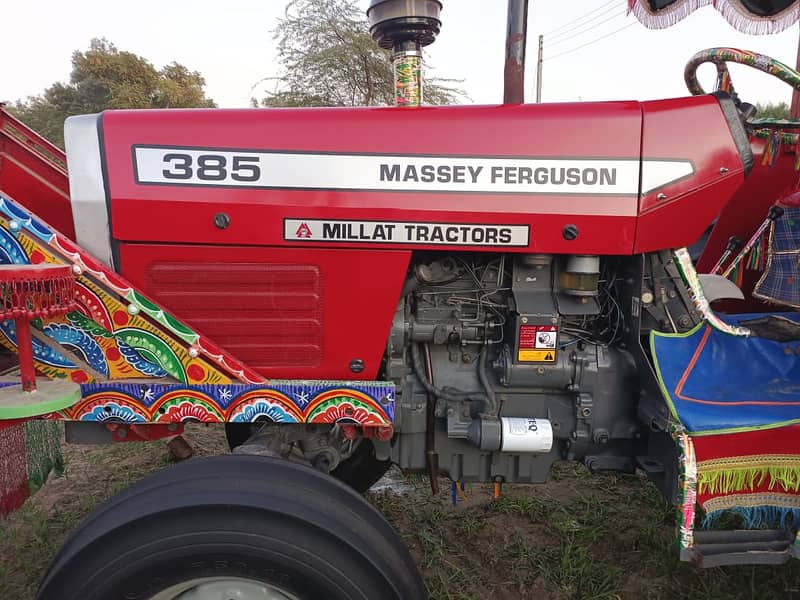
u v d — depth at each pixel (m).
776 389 1.82
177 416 1.65
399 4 1.79
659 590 2.17
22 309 1.38
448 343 1.91
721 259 2.48
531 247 1.69
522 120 1.69
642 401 1.82
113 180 1.63
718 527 2.51
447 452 1.93
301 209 1.65
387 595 1.41
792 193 2.17
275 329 1.73
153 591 1.38
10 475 1.83
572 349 1.88
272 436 1.78
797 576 2.20
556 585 2.21
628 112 1.70
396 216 1.66
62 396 1.44
